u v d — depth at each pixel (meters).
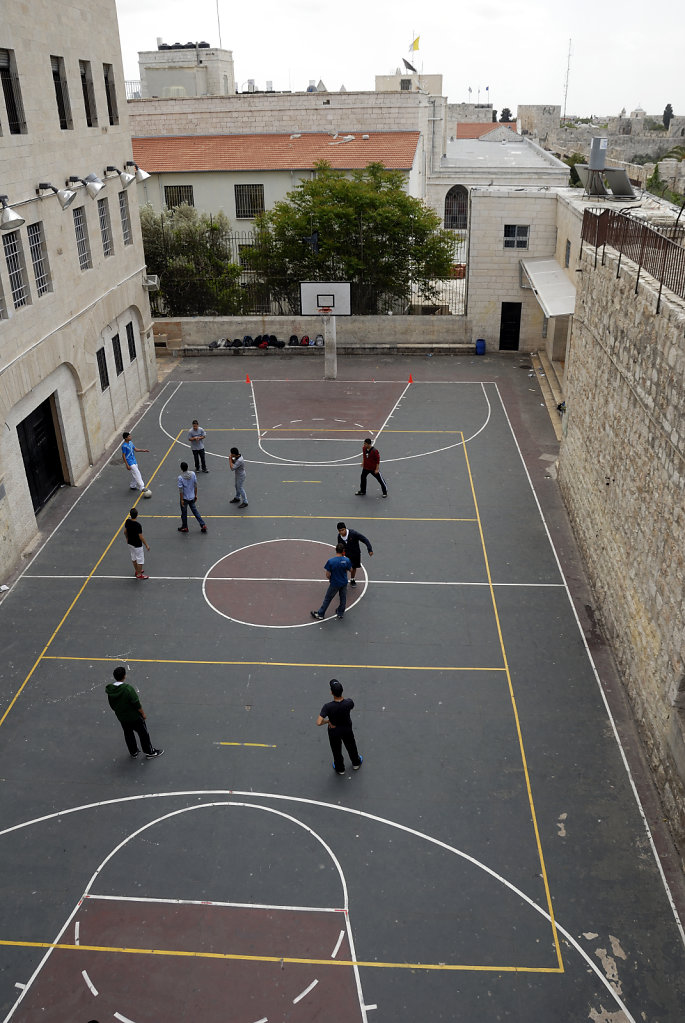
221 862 11.59
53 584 18.47
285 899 11.02
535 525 20.73
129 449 22.08
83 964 10.22
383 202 35.12
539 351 34.97
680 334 12.62
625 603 15.31
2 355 18.34
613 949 10.33
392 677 15.34
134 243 28.58
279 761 13.41
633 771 13.20
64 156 21.77
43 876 11.41
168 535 20.47
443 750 13.61
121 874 11.42
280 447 25.53
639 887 11.17
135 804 12.60
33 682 15.36
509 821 12.23
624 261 16.75
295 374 32.75
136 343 29.61
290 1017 9.55
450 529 20.53
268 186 43.03
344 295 31.11
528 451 25.08
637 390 15.04
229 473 23.81
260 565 19.02
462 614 17.19
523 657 15.89
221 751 13.64
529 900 10.98
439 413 28.20
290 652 16.05
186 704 14.72
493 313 34.78
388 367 33.47
